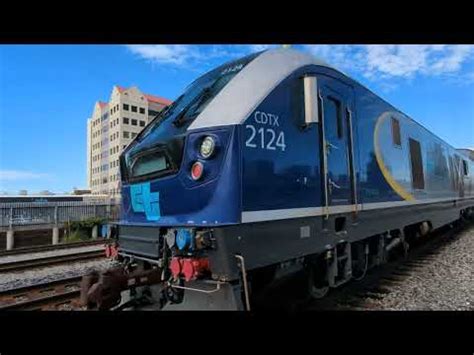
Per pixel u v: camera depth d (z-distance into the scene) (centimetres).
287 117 436
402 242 835
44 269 953
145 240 432
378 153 691
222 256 347
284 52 471
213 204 365
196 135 383
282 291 480
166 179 410
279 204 410
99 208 2155
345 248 552
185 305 387
